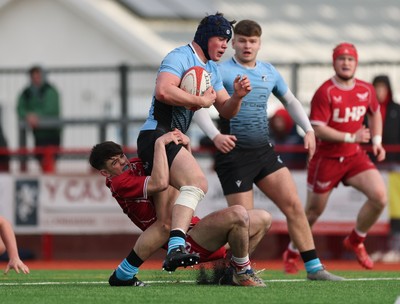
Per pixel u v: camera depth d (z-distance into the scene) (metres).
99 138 57.47
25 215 52.38
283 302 23.64
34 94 57.75
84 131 60.53
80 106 60.59
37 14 77.00
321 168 36.84
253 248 28.06
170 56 26.86
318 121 36.41
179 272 31.50
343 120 36.69
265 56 72.25
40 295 25.48
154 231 27.27
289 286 28.23
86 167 52.38
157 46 74.50
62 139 58.69
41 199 52.22
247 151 32.12
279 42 74.25
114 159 26.78
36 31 77.06
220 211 26.95
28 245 53.09
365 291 26.67
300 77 55.03
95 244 53.72
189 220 25.86
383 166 49.56
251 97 32.28
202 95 26.58
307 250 32.06
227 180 32.25
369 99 36.94
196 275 28.62
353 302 23.89
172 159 26.20
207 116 31.72
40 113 57.62
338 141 36.06
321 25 76.62
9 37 77.44
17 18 77.38
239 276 27.58
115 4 76.44
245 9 77.56
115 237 53.81
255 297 24.58
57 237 53.69
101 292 25.97
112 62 75.44
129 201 27.25
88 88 60.34
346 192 49.44
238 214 26.67
